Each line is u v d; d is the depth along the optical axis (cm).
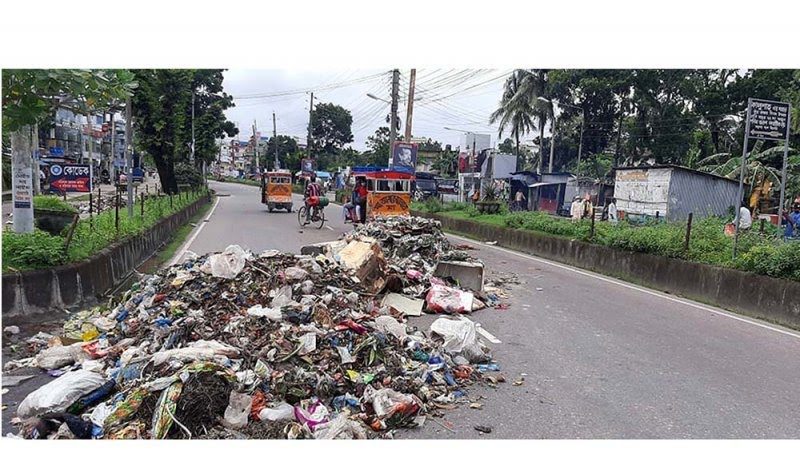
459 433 432
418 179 4141
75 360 550
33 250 716
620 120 3328
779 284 827
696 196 2019
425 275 981
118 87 731
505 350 655
